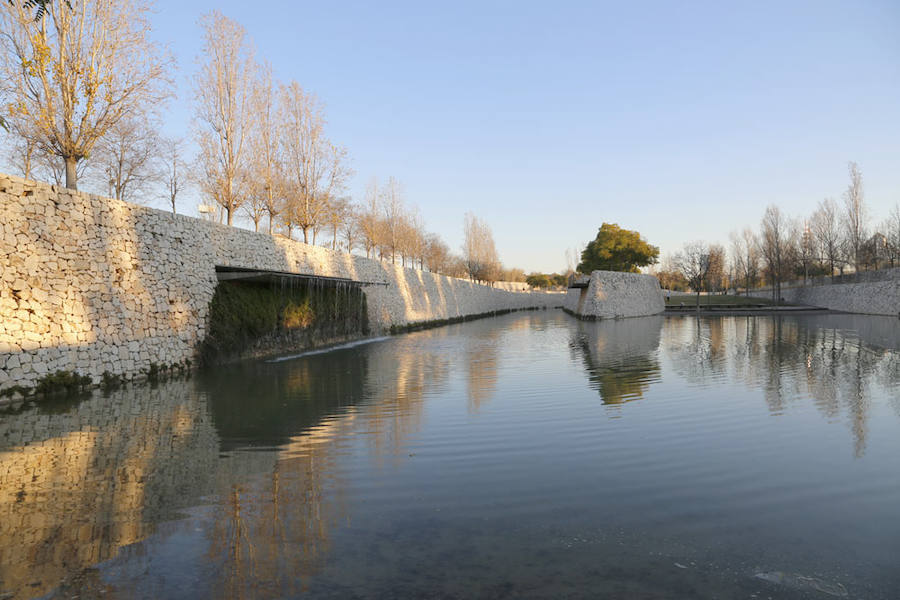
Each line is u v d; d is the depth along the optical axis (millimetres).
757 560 3375
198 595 3012
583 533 3797
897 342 17641
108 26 13414
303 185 27188
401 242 45156
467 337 24609
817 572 3221
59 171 24453
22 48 12500
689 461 5449
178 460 5676
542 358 15039
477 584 3096
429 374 12227
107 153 23609
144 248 12141
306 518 4113
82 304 10172
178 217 13602
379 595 2980
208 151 21688
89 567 3355
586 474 5086
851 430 6594
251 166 23172
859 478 4891
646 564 3332
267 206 25422
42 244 9398
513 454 5766
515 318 48031
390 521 4039
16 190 8977
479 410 8062
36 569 3332
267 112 24234
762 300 53438
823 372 11320
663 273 79188
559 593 2986
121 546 3652
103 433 6867
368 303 26984
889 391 9102
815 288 46406
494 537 3740
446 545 3621
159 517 4156
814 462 5371
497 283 76375
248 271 15430
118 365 10977
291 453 5914
